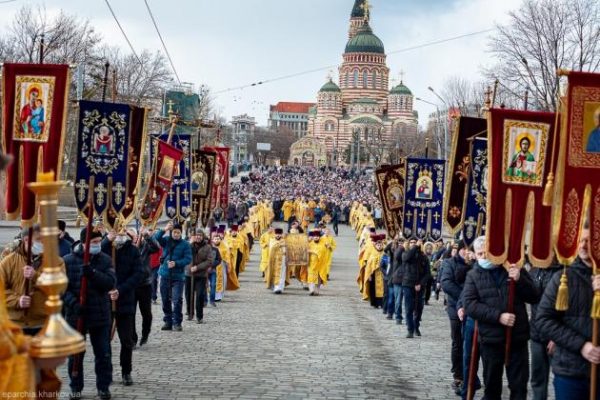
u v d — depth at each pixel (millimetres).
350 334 17891
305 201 72875
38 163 9008
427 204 20188
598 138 8117
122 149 11609
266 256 30953
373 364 14172
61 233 12141
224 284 24812
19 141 9039
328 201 76062
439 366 14250
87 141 11531
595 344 7480
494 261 9336
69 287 10375
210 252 19172
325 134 197750
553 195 8516
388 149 131250
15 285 9492
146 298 15234
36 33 41500
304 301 24984
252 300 24875
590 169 8109
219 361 13953
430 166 20141
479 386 11383
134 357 14172
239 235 32031
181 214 20750
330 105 198500
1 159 4996
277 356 14633
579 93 8109
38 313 9492
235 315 20750
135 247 11984
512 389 9422
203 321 19328
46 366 5531
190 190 20750
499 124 9578
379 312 22594
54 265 5625
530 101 35594
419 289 17734
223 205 30406
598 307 7473
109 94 34750
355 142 166000
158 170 16516
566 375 7625
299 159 195250
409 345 16609
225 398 11055
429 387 12391
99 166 11555
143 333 15406
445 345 16734
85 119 11500
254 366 13555
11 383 5211
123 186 11609
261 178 114562
